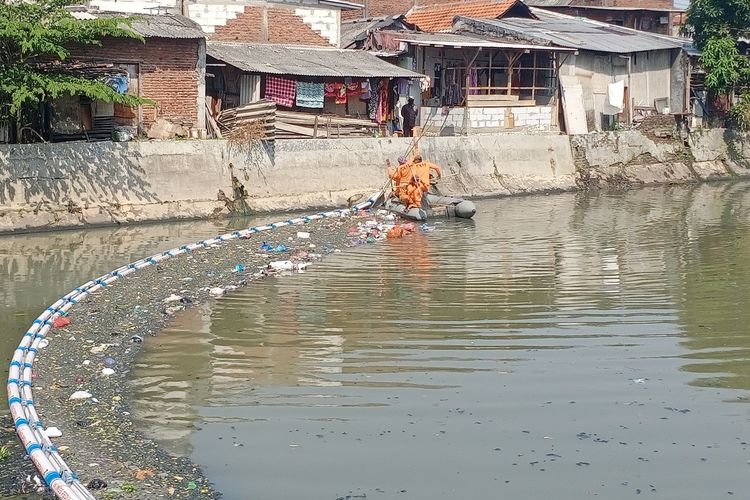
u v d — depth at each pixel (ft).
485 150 106.42
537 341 44.19
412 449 32.01
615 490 29.04
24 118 81.87
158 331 46.57
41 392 37.35
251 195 88.99
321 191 93.30
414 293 54.75
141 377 39.55
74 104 84.69
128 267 61.46
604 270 61.82
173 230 79.51
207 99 96.32
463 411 35.32
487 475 30.07
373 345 43.88
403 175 88.48
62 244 72.33
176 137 88.84
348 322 48.11
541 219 88.12
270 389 37.91
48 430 32.89
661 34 150.20
